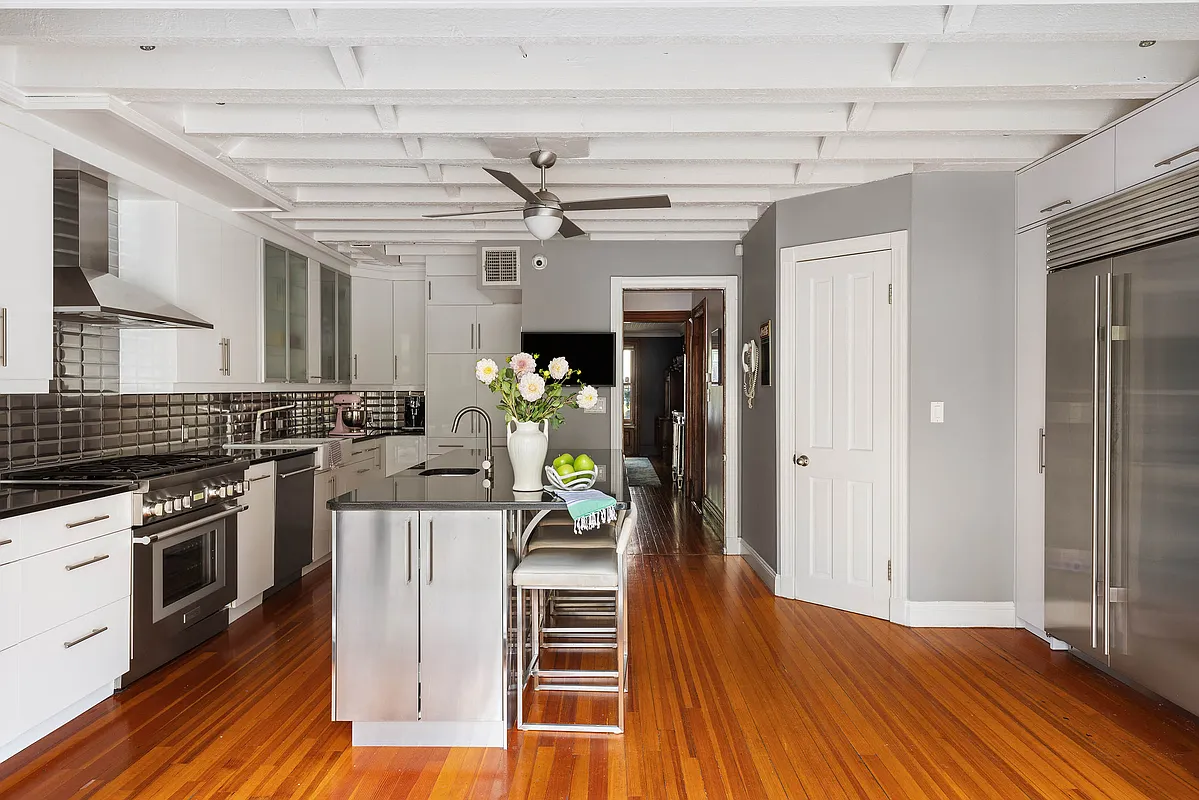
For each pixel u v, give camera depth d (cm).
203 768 254
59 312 331
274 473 455
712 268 591
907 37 247
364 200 457
